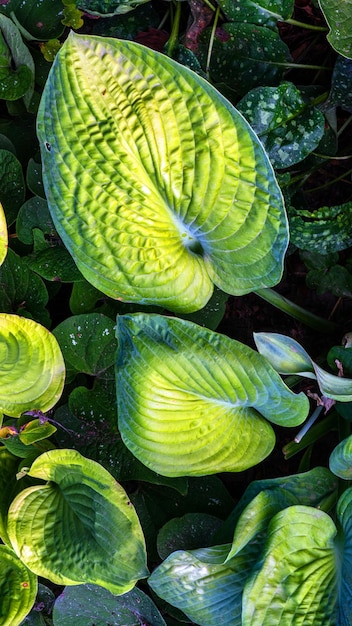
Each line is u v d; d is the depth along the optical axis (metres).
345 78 0.85
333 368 0.85
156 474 0.85
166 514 0.90
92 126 0.71
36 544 0.81
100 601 0.86
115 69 0.70
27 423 0.82
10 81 0.88
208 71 0.89
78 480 0.79
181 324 0.74
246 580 0.79
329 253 0.92
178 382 0.77
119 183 0.73
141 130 0.71
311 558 0.79
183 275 0.78
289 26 0.95
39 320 0.88
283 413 0.79
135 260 0.76
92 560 0.79
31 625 0.91
